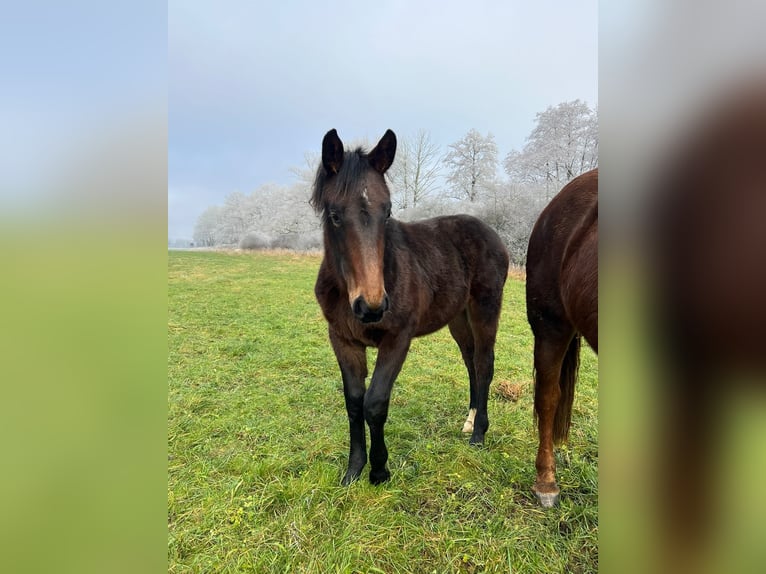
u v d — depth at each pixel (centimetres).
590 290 158
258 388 404
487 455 268
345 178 212
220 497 225
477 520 210
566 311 188
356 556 185
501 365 468
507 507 220
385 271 234
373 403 226
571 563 183
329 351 538
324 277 243
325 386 411
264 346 558
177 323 691
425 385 412
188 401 361
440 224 334
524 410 344
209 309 822
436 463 260
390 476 244
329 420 331
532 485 237
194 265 1792
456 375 443
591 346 163
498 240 354
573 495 230
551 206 217
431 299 277
